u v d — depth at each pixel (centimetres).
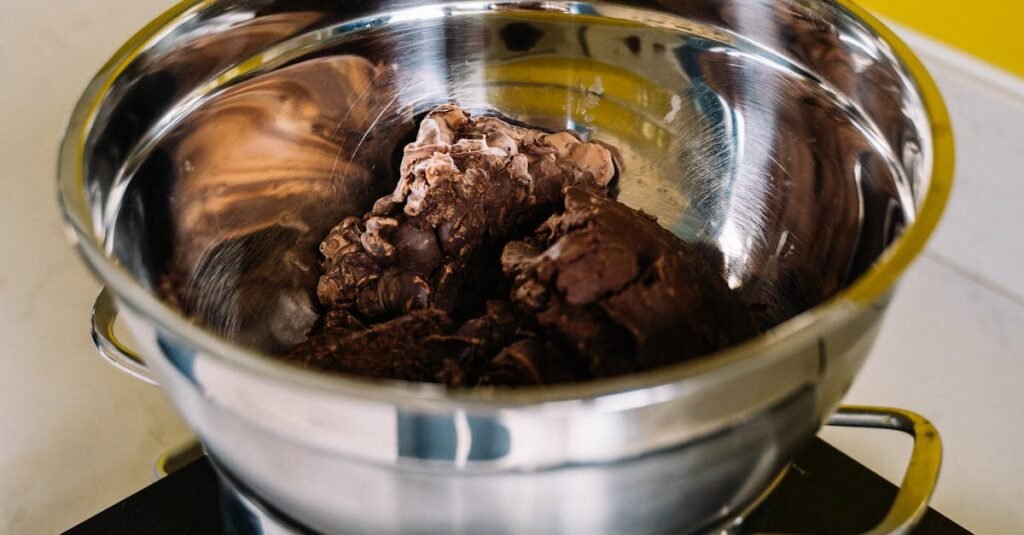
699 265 40
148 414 54
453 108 47
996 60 51
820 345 31
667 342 37
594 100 48
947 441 55
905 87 39
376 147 47
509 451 30
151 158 41
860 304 31
